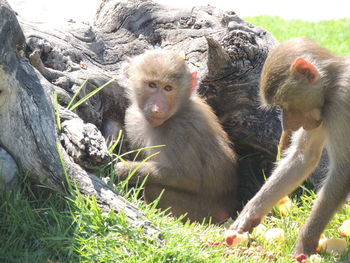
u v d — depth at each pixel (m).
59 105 9.04
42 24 11.33
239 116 11.16
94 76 10.64
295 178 9.12
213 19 11.86
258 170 11.88
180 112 10.48
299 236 8.60
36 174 8.30
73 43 11.19
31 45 10.32
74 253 7.48
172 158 10.34
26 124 8.34
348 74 8.02
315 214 8.45
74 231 7.68
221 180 10.73
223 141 10.88
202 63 11.38
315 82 8.04
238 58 10.66
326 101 8.15
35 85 8.64
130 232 7.73
